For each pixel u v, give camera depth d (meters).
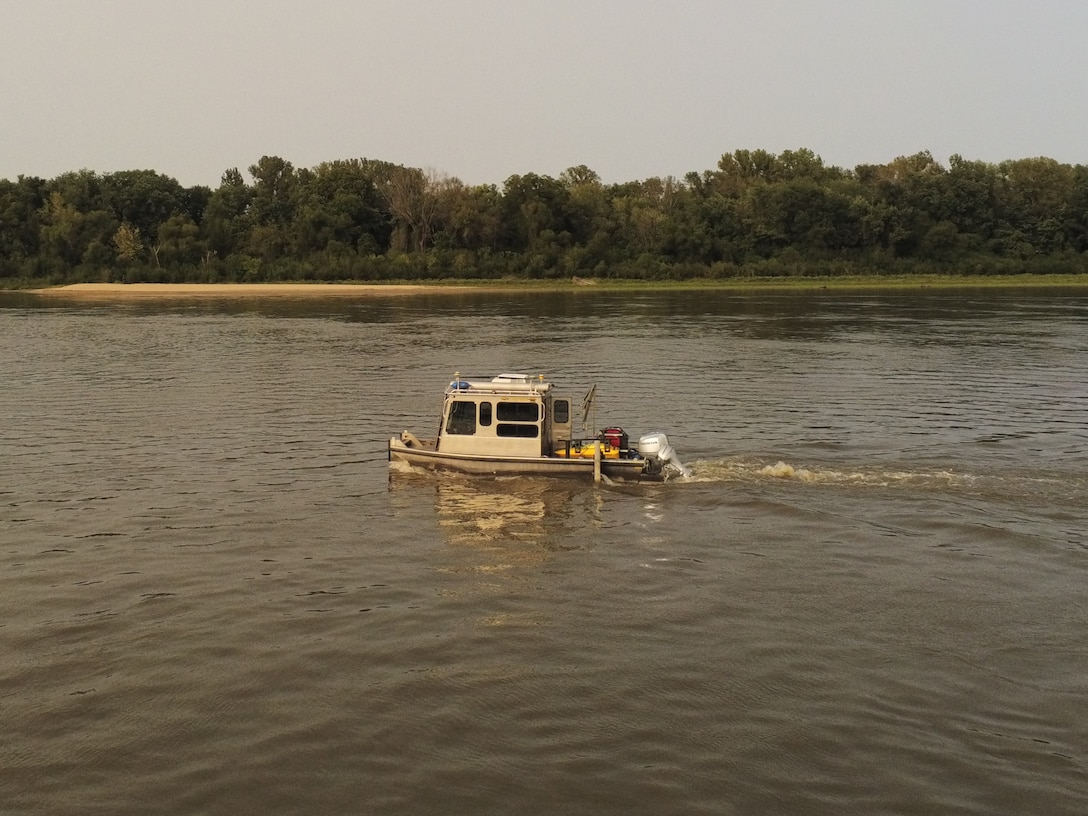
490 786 12.48
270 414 37.38
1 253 146.25
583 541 21.48
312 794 12.34
